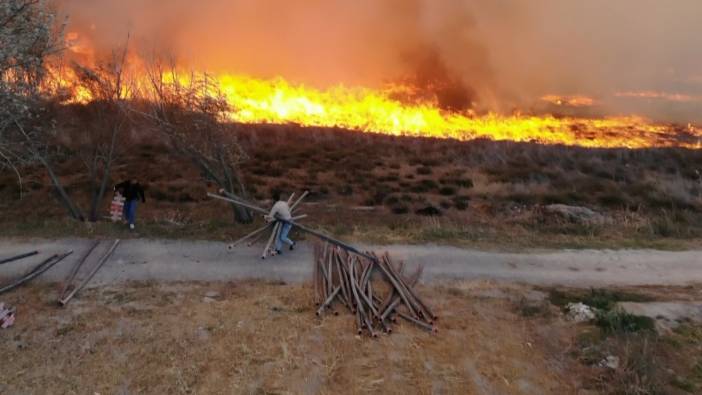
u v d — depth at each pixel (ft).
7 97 36.11
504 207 65.67
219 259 40.09
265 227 43.01
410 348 29.96
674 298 37.11
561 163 94.32
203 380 26.27
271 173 77.25
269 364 27.81
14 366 26.50
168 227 46.34
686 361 29.40
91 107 48.96
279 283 36.86
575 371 28.55
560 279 40.37
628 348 29.84
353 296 34.32
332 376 27.17
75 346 28.35
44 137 48.83
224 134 47.55
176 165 76.28
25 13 35.45
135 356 27.81
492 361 29.17
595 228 53.93
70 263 37.70
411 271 40.04
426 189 74.38
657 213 65.10
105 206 55.77
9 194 58.85
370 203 65.82
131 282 35.68
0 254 38.42
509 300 36.32
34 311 31.40
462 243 46.88
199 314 32.17
